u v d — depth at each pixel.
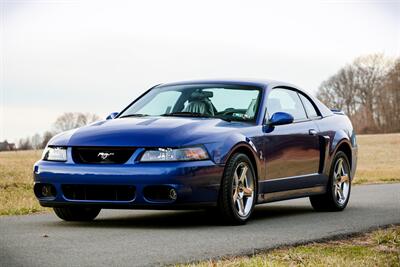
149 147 7.50
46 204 7.84
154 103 8.91
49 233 7.17
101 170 7.47
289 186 8.88
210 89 8.88
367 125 100.69
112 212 9.72
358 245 6.52
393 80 98.81
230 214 7.84
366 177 21.91
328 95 104.00
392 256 5.74
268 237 6.90
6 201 12.54
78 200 7.61
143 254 5.86
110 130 7.81
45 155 7.93
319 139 9.52
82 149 7.68
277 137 8.64
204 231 7.38
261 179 8.34
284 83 9.47
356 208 10.22
